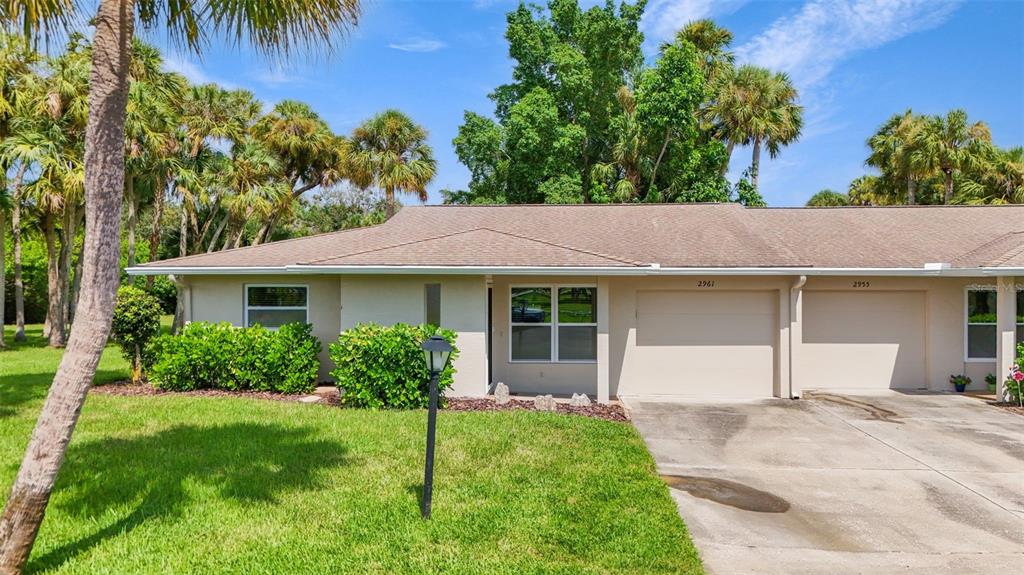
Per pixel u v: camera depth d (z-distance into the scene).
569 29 27.09
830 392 11.98
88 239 3.69
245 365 11.05
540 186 24.67
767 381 11.76
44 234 25.19
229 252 12.89
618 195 25.06
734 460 7.14
